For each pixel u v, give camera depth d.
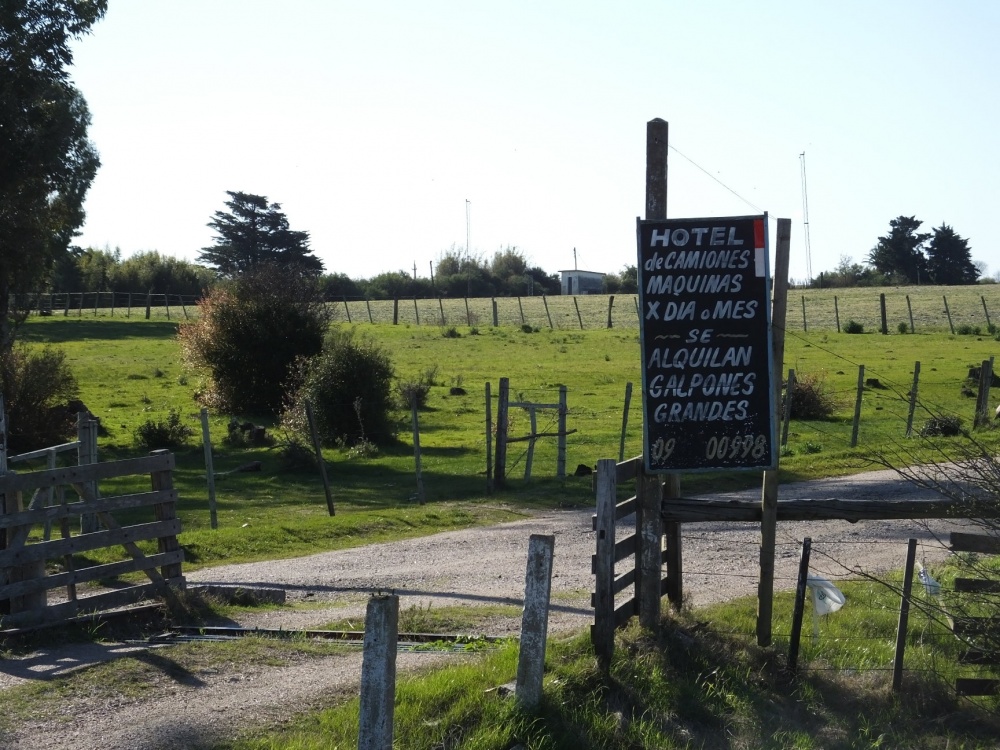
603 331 65.19
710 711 7.46
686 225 8.54
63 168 33.19
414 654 8.80
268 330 37.56
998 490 7.88
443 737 6.63
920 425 28.66
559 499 20.02
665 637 8.61
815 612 8.86
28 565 9.78
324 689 7.74
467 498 20.81
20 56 31.19
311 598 12.16
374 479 24.02
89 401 38.78
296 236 115.88
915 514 8.27
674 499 8.80
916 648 8.78
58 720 7.05
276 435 30.28
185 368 42.97
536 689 7.01
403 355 51.75
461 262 136.00
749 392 8.50
